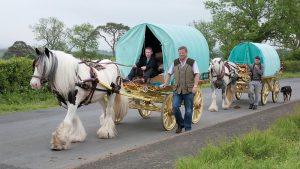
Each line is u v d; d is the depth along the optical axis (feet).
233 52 58.13
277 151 25.36
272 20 150.41
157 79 36.22
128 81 36.42
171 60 35.04
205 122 40.65
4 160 25.61
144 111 41.93
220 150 24.95
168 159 25.54
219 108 51.37
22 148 28.71
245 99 61.16
